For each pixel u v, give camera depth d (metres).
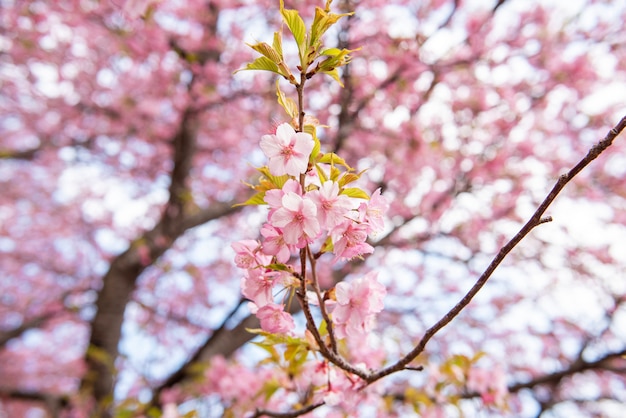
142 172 9.73
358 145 7.27
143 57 7.21
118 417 4.85
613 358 6.05
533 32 7.60
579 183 8.26
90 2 7.00
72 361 10.52
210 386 4.95
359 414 2.93
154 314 9.46
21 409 9.02
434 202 7.58
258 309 1.81
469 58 7.36
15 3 7.54
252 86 7.78
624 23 7.57
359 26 6.74
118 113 8.63
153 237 6.39
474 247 8.28
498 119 7.93
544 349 8.95
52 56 8.20
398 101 6.95
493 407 3.88
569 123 8.36
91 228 10.85
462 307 1.69
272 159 1.62
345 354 2.96
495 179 7.86
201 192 9.53
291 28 1.63
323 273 7.07
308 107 6.87
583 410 7.70
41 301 10.13
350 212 1.72
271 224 1.67
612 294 8.31
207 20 7.28
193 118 6.87
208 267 10.15
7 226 10.80
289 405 3.32
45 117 9.29
